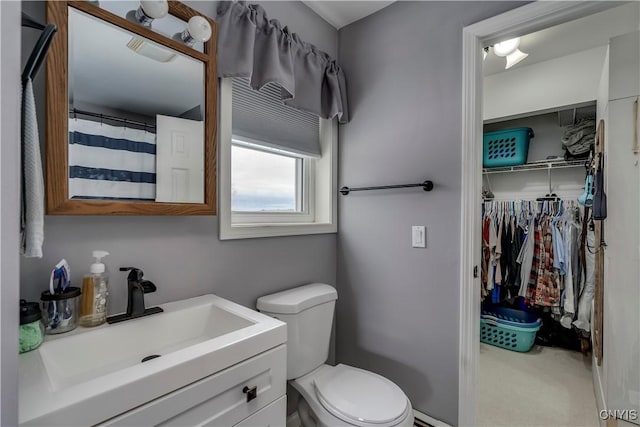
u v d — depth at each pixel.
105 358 0.84
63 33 0.79
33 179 0.61
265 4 1.42
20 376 0.61
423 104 1.50
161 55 1.02
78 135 0.84
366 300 1.72
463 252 1.37
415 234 1.53
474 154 1.35
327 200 1.81
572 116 2.59
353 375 1.32
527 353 2.53
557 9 1.16
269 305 1.32
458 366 1.38
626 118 1.42
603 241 1.64
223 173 1.25
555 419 1.70
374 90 1.69
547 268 2.47
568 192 2.71
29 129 0.60
